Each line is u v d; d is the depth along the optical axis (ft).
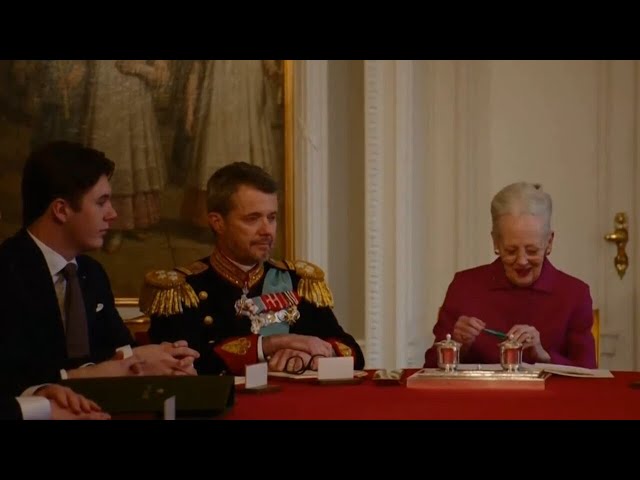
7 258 12.90
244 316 14.89
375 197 24.21
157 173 23.03
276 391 12.10
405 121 24.38
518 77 26.14
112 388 10.23
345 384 12.73
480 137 26.04
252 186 14.92
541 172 26.25
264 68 23.48
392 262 24.36
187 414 10.08
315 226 23.54
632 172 26.09
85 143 22.81
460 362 14.84
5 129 22.56
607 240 26.14
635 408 10.69
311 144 23.47
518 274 14.97
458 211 25.90
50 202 13.07
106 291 14.43
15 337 12.41
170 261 23.03
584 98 26.17
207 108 23.26
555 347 15.02
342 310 24.54
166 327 14.55
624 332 26.14
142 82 23.03
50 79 22.72
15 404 9.32
